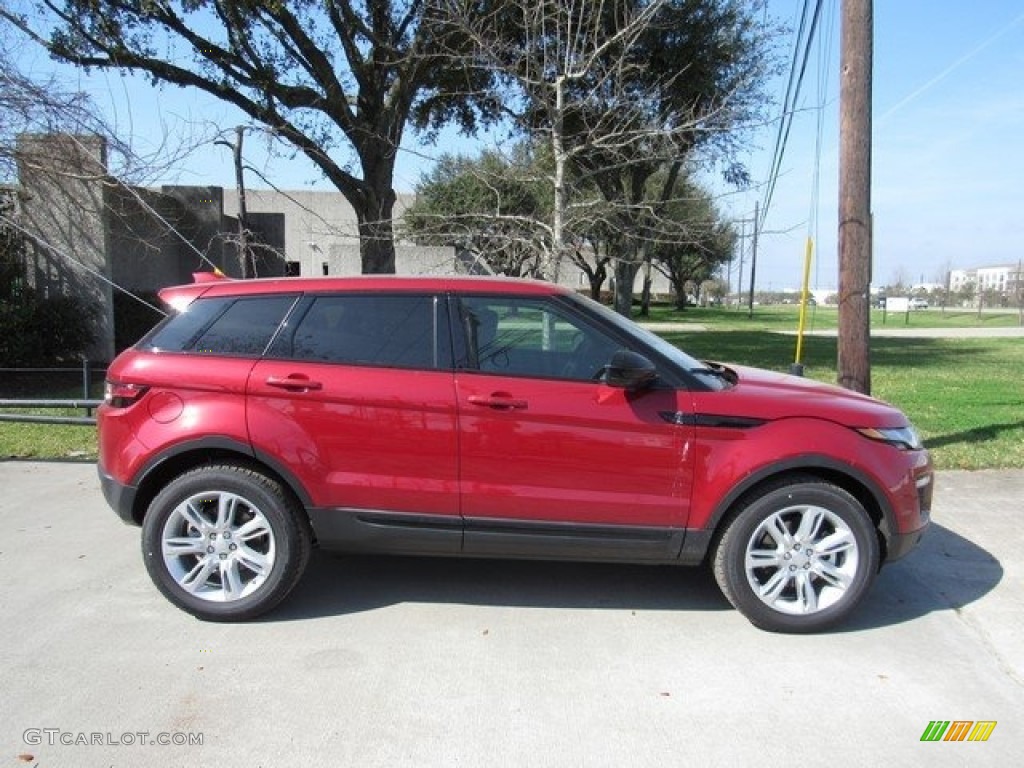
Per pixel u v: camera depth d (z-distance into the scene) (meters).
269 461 4.17
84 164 12.91
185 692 3.52
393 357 4.24
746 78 13.77
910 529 4.21
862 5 6.93
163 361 4.30
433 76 16.61
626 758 3.07
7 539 5.52
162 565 4.21
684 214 15.06
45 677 3.64
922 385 13.15
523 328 4.29
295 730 3.23
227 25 15.32
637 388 4.07
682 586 4.78
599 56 10.49
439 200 12.37
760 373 4.90
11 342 13.29
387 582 4.80
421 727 3.26
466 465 4.15
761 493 4.13
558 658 3.86
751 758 3.08
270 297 4.41
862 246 7.19
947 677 3.71
